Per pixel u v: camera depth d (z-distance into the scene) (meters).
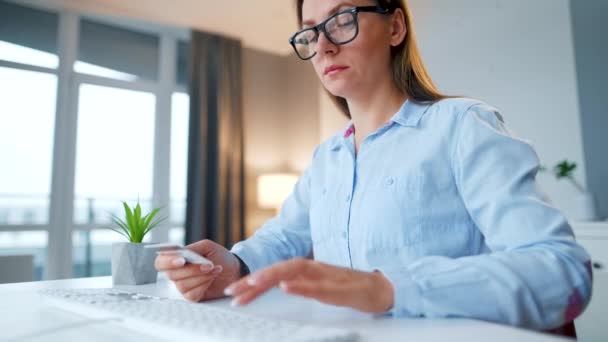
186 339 0.38
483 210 0.62
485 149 0.65
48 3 3.39
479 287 0.48
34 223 3.25
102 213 3.55
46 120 3.37
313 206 0.92
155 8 3.56
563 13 2.22
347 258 0.78
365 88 0.84
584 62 2.19
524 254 0.51
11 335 0.42
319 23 0.85
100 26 3.76
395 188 0.73
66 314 0.54
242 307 0.57
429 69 2.87
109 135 3.63
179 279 0.67
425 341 0.38
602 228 1.71
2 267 1.42
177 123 4.00
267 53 4.48
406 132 0.78
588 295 0.51
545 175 2.26
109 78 3.67
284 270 0.46
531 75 2.34
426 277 0.49
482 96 2.56
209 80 3.94
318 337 0.35
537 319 0.48
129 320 0.45
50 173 3.34
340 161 0.88
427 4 2.91
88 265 3.46
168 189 3.85
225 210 3.85
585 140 2.13
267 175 3.89
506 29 2.46
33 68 3.35
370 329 0.43
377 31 0.82
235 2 3.48
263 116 4.37
